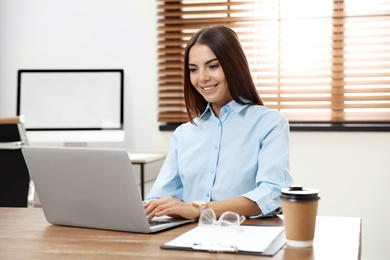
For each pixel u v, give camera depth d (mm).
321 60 3500
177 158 1955
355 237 1312
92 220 1451
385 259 3436
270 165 1718
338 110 3518
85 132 3594
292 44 3535
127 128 3770
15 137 2500
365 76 3461
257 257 1121
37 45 3848
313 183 3514
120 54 3768
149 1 3723
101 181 1381
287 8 3539
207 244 1198
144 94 3750
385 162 3428
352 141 3461
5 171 2518
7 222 1587
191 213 1521
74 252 1190
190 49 1849
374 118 3459
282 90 3559
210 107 1902
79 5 3803
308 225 1204
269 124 1811
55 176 1459
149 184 3748
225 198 1806
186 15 3688
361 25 3469
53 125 3619
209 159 1852
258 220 1575
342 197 3482
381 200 3439
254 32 3582
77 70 3621
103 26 3781
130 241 1292
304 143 3516
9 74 3873
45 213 1532
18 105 3641
